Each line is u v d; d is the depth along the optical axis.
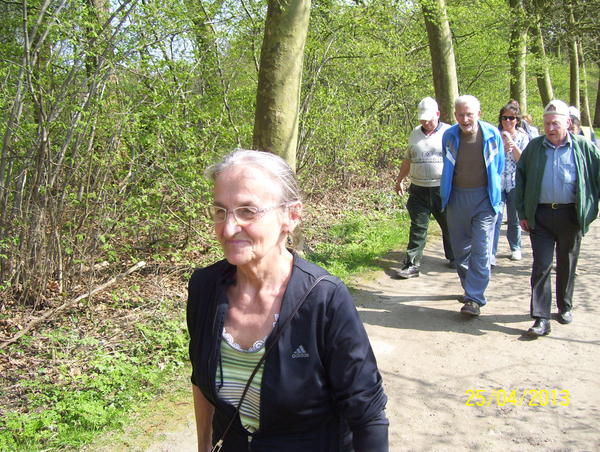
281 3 5.32
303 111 8.50
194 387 1.77
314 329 1.46
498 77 14.02
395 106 11.16
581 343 4.23
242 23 6.89
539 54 16.22
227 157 1.54
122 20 4.92
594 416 3.23
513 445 2.98
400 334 4.51
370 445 1.47
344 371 1.47
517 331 4.51
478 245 4.73
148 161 5.59
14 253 4.80
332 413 1.54
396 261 6.69
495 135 4.62
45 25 4.53
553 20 15.02
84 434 3.04
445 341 4.35
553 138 4.23
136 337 4.36
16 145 4.80
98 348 4.15
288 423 1.49
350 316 1.49
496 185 4.63
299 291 1.49
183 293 5.39
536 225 4.38
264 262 1.54
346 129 9.24
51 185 4.80
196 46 6.43
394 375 3.81
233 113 7.40
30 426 3.07
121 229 5.61
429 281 5.94
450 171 4.74
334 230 7.89
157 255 5.72
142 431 3.11
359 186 11.05
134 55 5.29
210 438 1.83
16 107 4.54
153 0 5.05
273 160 1.54
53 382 3.66
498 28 12.63
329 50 8.34
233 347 1.52
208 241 6.36
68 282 5.21
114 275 5.68
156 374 3.71
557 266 4.51
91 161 4.99
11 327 4.59
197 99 6.30
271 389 1.45
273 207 1.50
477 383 3.67
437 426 3.19
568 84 26.31
